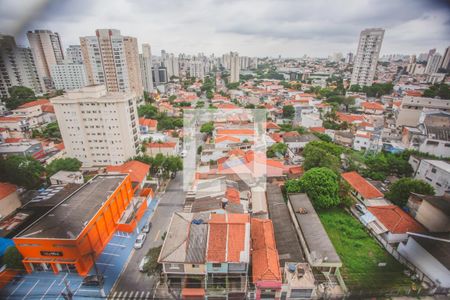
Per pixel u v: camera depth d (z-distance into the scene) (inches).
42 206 1136.2
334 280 839.1
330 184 1218.0
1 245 954.1
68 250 868.6
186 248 805.2
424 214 1037.2
